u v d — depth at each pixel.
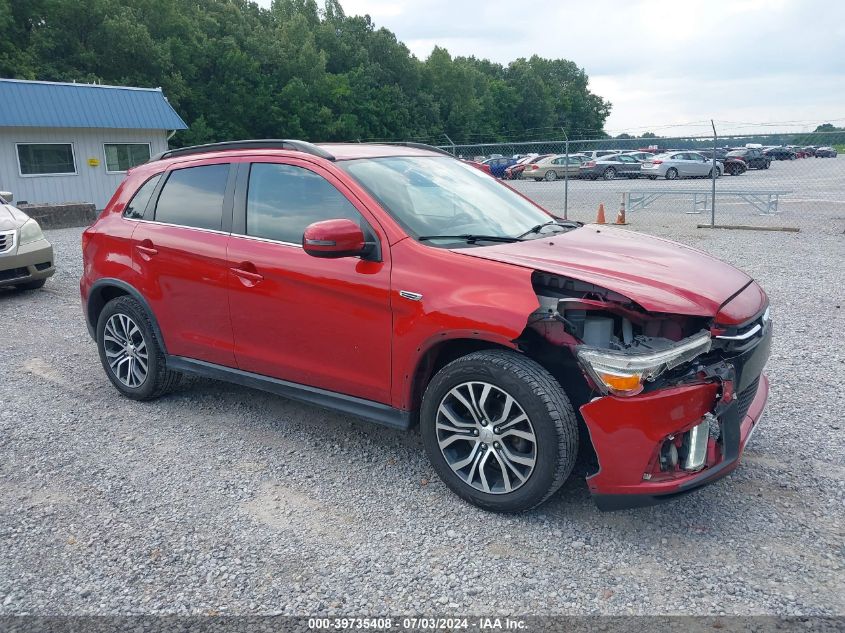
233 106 57.81
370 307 3.62
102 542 3.28
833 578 2.88
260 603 2.81
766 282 8.91
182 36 57.19
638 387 2.95
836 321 6.88
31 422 4.76
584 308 3.19
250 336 4.24
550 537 3.23
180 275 4.52
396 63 74.06
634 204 21.97
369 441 4.38
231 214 4.33
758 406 3.57
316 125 62.78
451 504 3.56
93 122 21.34
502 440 3.31
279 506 3.59
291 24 67.94
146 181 4.96
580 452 3.58
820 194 23.31
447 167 4.64
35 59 46.22
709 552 3.09
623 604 2.75
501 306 3.16
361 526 3.38
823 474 3.77
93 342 6.83
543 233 4.10
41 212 18.08
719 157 36.38
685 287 3.27
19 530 3.39
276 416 4.82
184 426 4.66
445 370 3.41
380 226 3.68
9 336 7.11
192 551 3.19
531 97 100.44
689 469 3.04
